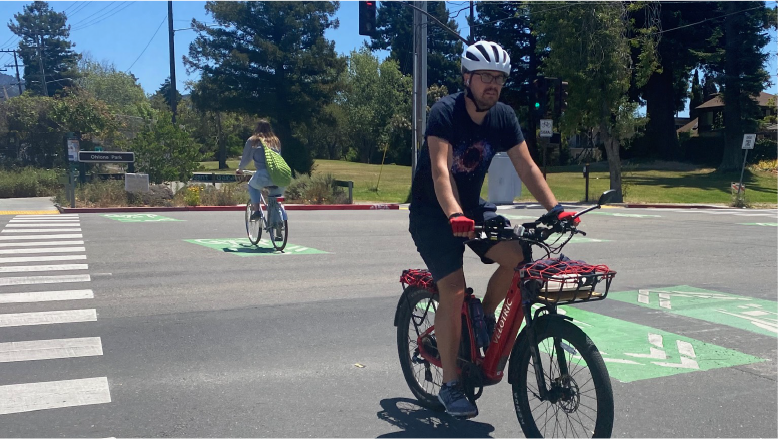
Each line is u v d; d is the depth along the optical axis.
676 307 7.65
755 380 5.20
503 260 3.75
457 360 3.98
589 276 3.32
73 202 19.25
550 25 29.09
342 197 23.70
